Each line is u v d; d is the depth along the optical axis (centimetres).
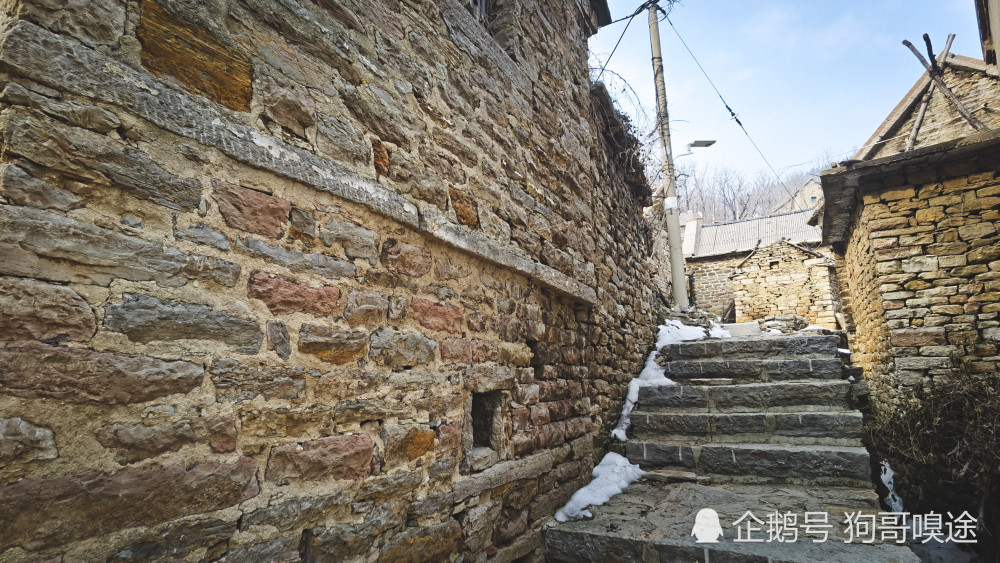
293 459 156
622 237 525
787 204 3416
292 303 162
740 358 518
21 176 110
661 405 467
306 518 157
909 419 388
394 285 202
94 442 115
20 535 102
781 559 237
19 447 104
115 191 125
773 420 409
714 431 420
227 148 148
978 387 364
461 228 238
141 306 126
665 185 853
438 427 216
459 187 245
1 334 104
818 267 1193
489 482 242
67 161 117
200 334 137
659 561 258
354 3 201
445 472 216
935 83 819
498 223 273
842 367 484
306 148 173
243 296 149
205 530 132
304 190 171
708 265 1557
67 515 109
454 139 247
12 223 107
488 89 281
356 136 192
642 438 432
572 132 395
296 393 159
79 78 121
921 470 376
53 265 113
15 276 107
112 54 128
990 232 404
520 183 304
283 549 150
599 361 420
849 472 349
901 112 860
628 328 514
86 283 118
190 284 137
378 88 206
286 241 163
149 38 136
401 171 211
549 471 309
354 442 176
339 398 173
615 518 300
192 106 142
